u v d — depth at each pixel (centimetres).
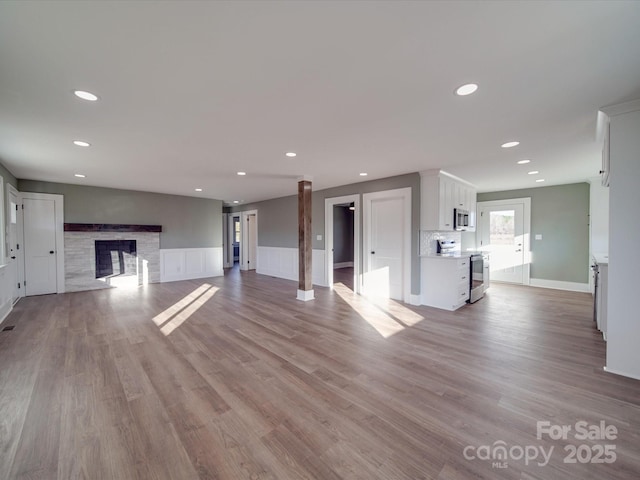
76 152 358
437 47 160
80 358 277
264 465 150
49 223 561
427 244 498
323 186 627
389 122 267
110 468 148
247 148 346
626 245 237
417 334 345
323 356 284
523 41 154
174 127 277
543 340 325
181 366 262
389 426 181
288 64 176
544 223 629
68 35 147
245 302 505
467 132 292
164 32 146
